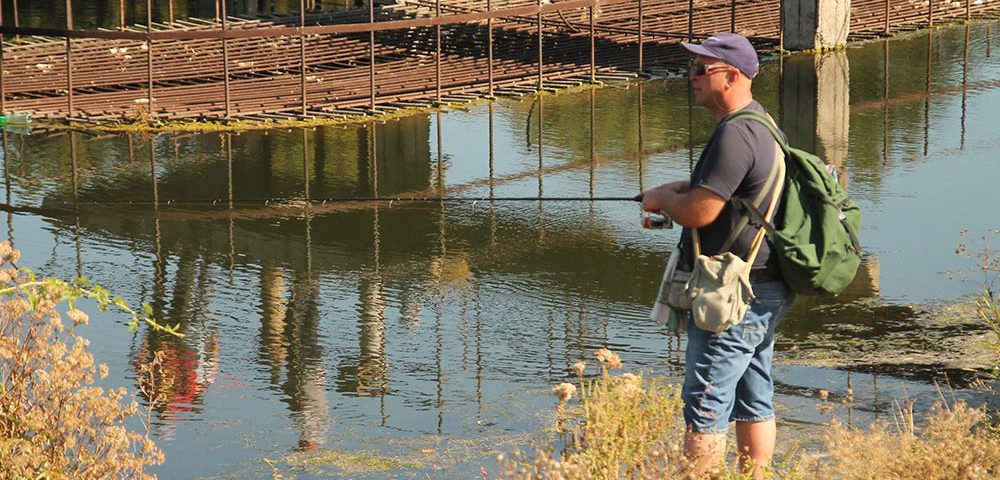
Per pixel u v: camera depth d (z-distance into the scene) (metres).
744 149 6.18
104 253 14.87
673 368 10.85
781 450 8.45
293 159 19.53
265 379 10.88
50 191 17.62
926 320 11.65
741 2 31.98
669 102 23.50
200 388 10.65
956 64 26.73
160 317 12.64
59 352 6.50
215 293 13.40
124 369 11.14
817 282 6.25
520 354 11.35
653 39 28.56
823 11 28.14
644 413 6.50
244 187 17.88
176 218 16.38
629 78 25.45
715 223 6.32
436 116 22.56
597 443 6.39
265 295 13.33
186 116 21.84
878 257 13.80
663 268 14.05
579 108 23.12
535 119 22.27
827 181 6.34
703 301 6.23
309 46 27.17
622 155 19.62
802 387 9.97
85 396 6.54
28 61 24.94
